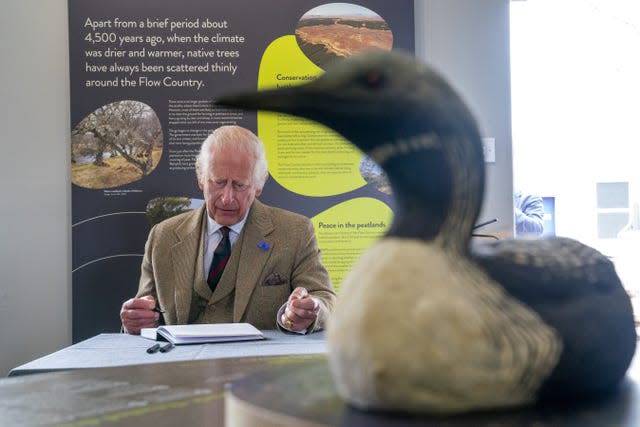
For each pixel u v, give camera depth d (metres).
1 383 1.14
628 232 3.57
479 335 0.70
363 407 0.73
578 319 0.76
